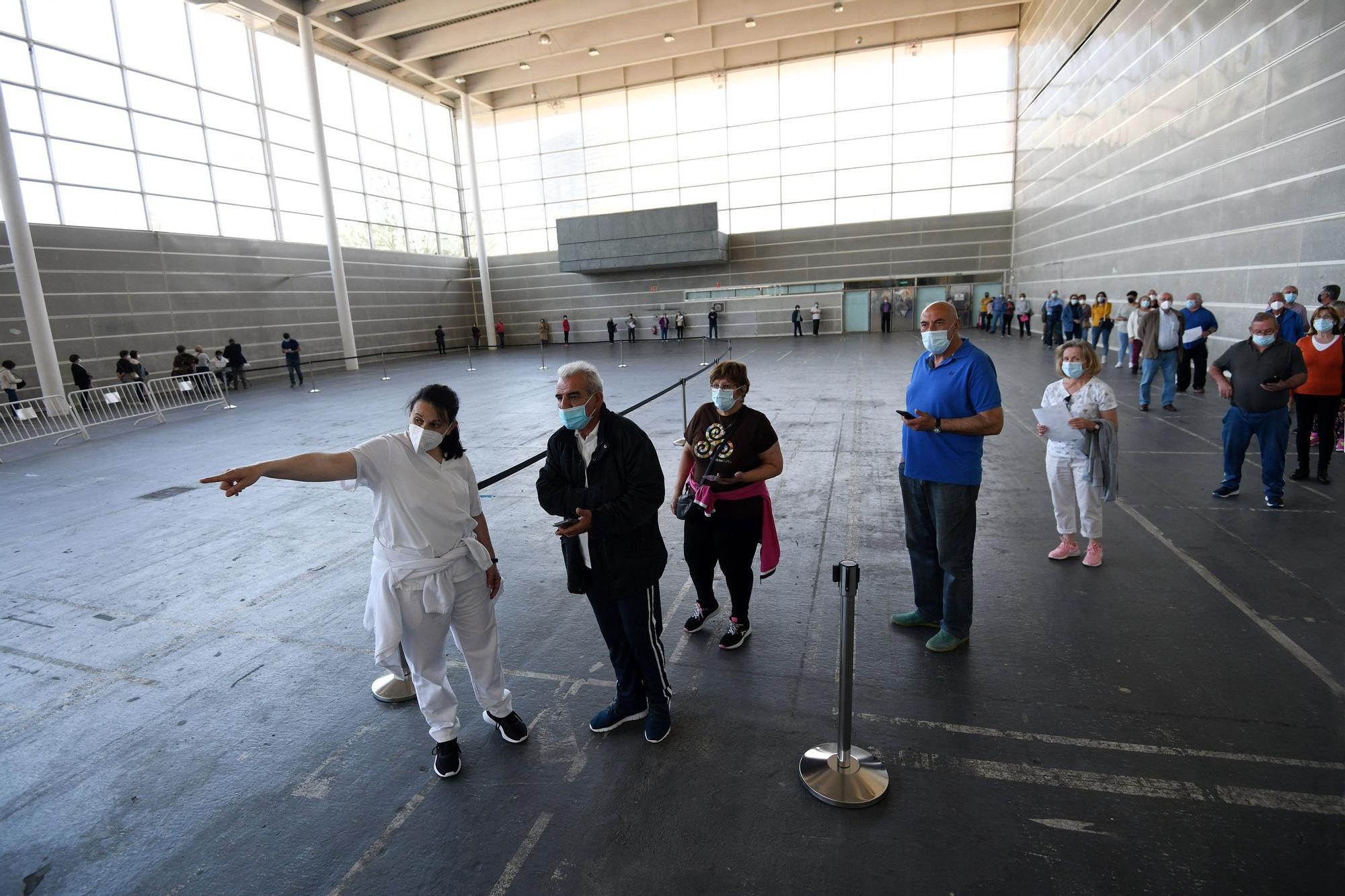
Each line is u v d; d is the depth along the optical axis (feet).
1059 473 14.12
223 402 50.78
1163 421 27.50
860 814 7.73
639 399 39.65
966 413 10.37
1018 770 8.31
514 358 80.69
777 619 12.58
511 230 103.30
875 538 16.38
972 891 6.67
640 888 6.89
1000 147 84.79
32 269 45.55
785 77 89.15
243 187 68.03
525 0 66.85
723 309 96.78
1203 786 7.86
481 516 9.36
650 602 8.89
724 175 93.86
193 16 62.75
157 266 59.36
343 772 8.96
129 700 10.89
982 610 12.45
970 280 89.15
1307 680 9.77
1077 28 60.08
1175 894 6.51
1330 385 18.22
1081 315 53.78
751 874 6.98
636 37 75.10
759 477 10.87
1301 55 30.04
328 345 77.87
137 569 16.80
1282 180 31.48
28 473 29.35
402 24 68.23
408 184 92.84
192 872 7.38
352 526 19.62
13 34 49.49
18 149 50.01
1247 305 34.50
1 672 11.91
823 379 45.24
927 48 84.33
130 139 57.57
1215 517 16.51
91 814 8.33
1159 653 10.68
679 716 9.77
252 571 16.40
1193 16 39.55
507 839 7.64
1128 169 49.26
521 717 9.98
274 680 11.38
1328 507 16.78
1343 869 6.69
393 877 7.20
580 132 97.19
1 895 7.16
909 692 10.03
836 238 91.86
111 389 44.73
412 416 8.13
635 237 92.38
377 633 8.24
